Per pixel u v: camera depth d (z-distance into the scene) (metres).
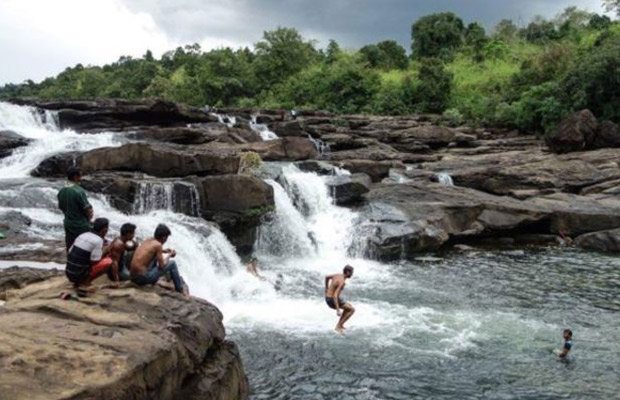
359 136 35.66
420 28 63.88
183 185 17.36
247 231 18.55
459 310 13.45
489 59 57.06
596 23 58.97
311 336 11.28
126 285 8.19
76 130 28.61
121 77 77.44
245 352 10.34
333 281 11.85
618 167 27.95
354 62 54.28
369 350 10.65
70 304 6.98
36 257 10.75
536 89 38.25
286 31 60.19
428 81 48.34
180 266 13.59
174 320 7.13
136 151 19.08
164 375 6.05
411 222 20.69
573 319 12.91
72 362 5.33
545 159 29.61
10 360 5.12
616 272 17.72
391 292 15.02
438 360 10.28
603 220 22.94
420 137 36.09
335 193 22.22
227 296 13.98
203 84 56.78
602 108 34.22
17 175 19.56
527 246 22.16
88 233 7.60
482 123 41.28
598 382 9.50
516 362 10.28
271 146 27.50
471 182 27.41
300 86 53.78
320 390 8.99
